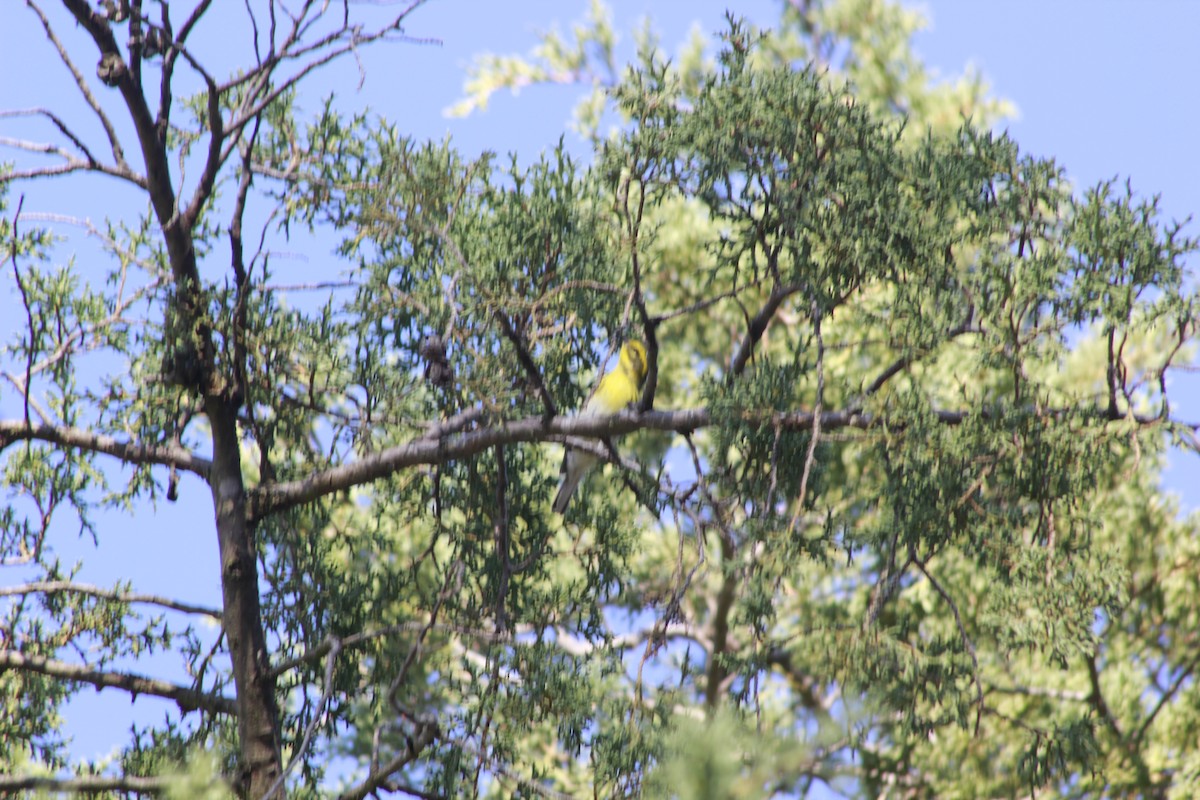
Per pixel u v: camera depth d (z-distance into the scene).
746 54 10.33
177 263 11.09
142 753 11.04
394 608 14.45
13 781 10.46
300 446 12.02
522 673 10.48
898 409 9.26
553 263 11.14
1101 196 9.42
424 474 12.39
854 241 9.77
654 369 9.93
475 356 10.01
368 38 10.66
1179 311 9.02
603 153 10.12
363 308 10.65
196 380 11.20
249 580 11.06
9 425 11.51
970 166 10.09
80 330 11.83
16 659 11.59
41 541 12.23
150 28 10.62
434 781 10.70
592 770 9.77
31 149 11.13
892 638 9.70
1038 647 9.41
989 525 9.30
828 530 9.42
